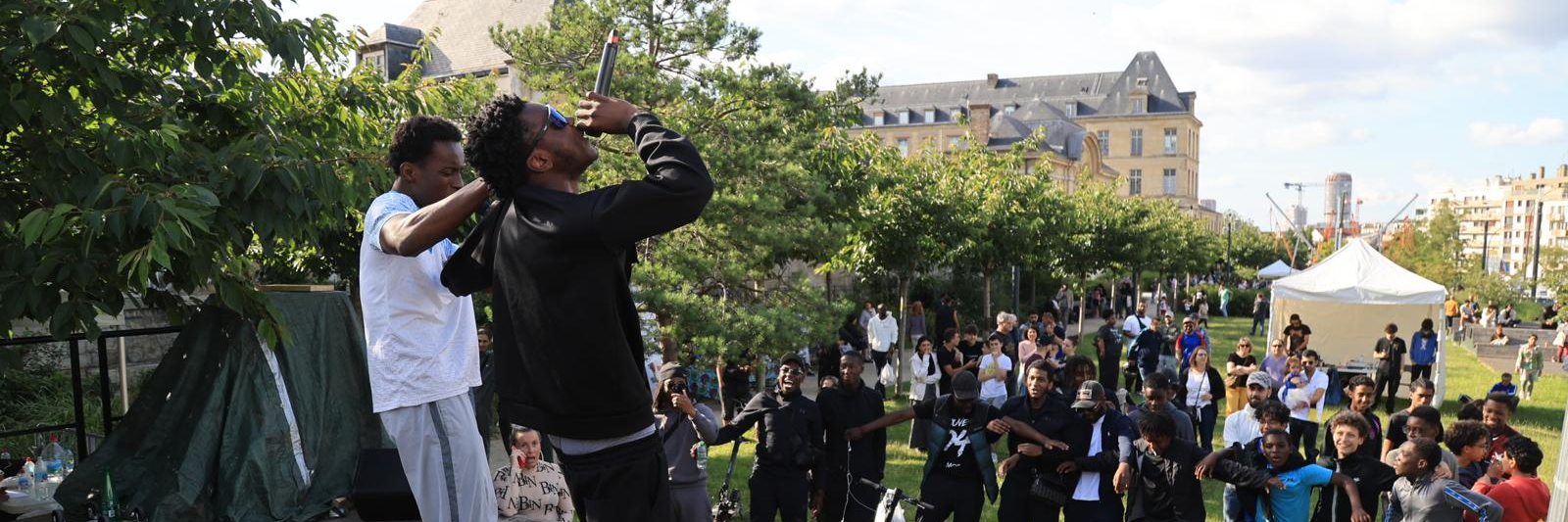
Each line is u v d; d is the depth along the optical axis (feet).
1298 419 38.68
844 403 25.00
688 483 23.13
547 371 5.67
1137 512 23.38
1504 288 163.63
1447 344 119.65
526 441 22.43
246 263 21.07
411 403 7.13
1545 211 557.74
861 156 53.57
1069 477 23.66
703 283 42.39
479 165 5.67
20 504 21.77
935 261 73.61
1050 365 24.68
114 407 39.73
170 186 18.31
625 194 5.27
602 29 44.70
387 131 29.45
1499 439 27.48
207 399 25.17
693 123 42.68
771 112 45.34
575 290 5.49
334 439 27.40
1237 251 288.10
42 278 17.15
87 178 18.65
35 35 17.11
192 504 24.41
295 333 26.58
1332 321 87.81
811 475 25.20
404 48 120.26
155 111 20.93
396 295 7.09
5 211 18.74
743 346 40.04
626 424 5.89
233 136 22.33
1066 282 133.90
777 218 42.06
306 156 21.47
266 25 21.17
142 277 15.76
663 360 37.40
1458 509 20.90
